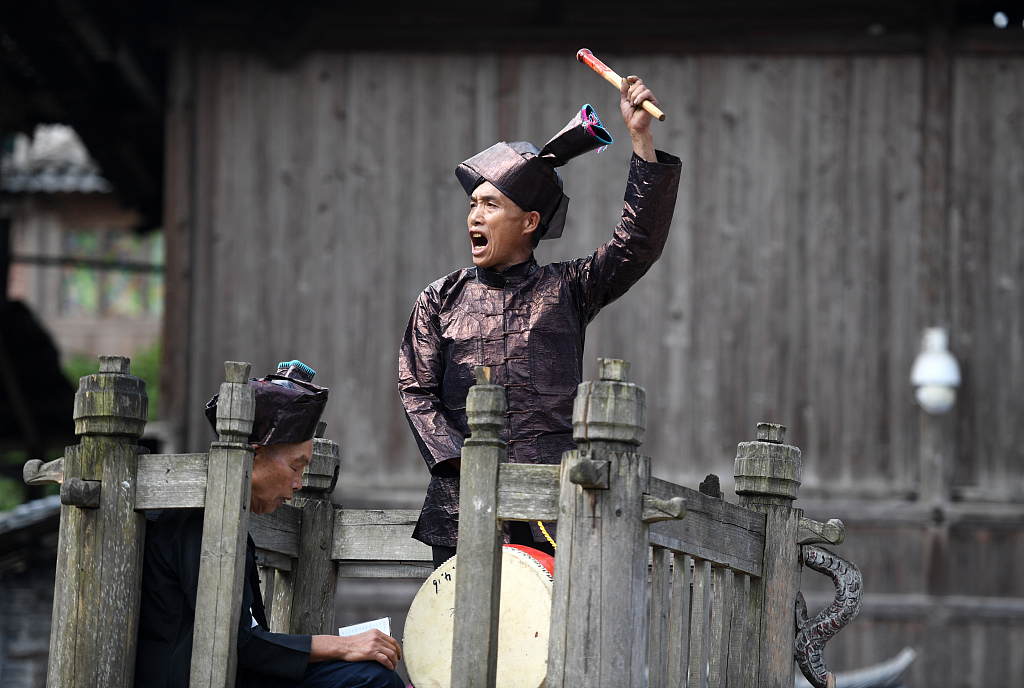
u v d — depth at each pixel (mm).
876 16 23594
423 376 8430
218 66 24047
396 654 7715
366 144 23828
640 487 6719
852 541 22500
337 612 22641
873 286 23000
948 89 23141
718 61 23562
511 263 8445
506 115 23734
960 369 22812
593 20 23969
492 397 6996
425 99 23875
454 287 8484
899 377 22781
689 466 22750
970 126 23250
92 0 23781
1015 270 22953
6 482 41719
